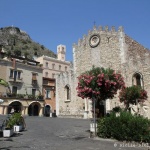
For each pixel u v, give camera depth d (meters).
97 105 17.36
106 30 35.06
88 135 15.20
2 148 10.28
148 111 28.16
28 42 167.75
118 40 33.34
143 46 31.19
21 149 10.12
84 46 37.69
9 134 13.85
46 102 53.66
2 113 42.97
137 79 30.77
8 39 155.50
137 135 12.58
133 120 12.97
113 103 30.61
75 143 12.07
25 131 16.84
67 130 17.86
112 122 13.95
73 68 38.50
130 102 23.77
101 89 16.31
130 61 31.44
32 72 51.12
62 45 84.44
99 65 34.59
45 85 54.25
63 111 38.19
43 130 17.70
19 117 17.77
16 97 45.62
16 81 47.38
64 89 39.09
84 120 29.11
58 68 73.56
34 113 49.78
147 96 26.36
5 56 48.41
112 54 33.53
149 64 29.73
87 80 16.25
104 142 12.58
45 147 10.70
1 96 43.44
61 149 10.28
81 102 35.56
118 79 16.94
